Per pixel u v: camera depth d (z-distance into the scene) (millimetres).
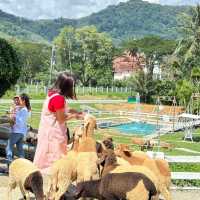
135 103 58875
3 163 13258
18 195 9734
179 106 49312
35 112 44188
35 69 117062
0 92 13031
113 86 102125
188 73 61125
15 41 124000
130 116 46094
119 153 9023
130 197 7332
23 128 11938
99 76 105812
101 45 110188
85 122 8227
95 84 106625
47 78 100562
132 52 101938
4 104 46750
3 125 14289
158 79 66938
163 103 59125
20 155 12008
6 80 12719
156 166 8992
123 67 123812
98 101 68312
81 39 112250
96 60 109000
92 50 109750
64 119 8312
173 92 57625
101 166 8289
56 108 8227
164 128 37406
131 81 67875
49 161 8438
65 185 8062
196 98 46938
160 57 95438
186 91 48469
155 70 89562
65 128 8523
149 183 7328
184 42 66062
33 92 71250
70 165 8047
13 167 8680
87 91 83812
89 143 8203
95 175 8109
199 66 61531
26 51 120188
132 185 7312
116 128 38031
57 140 8406
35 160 8586
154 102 64125
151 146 22578
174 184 12039
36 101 59469
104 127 37969
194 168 13531
